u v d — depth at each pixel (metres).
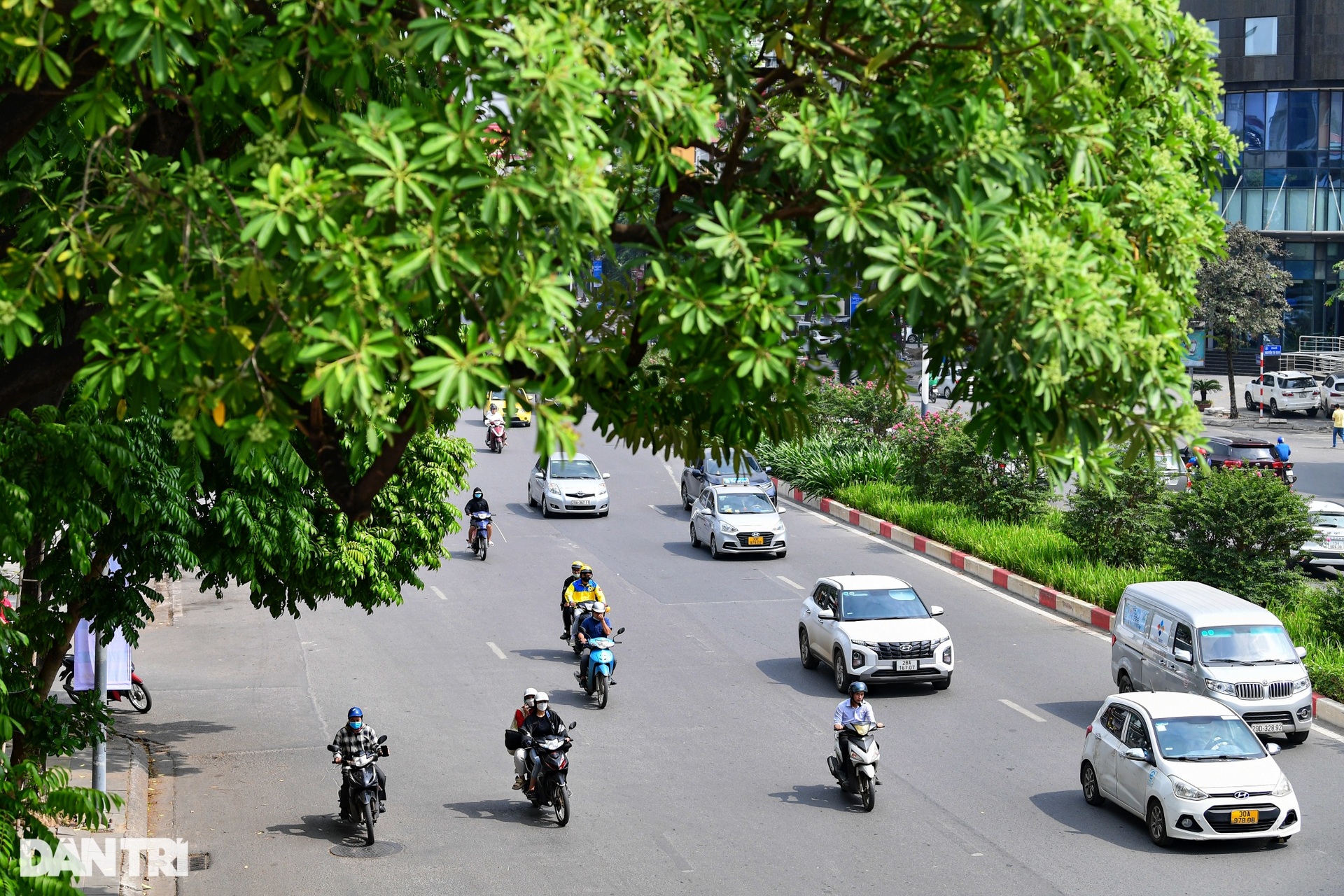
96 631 15.84
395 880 14.83
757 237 6.93
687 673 23.91
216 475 16.66
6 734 9.54
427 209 6.29
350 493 7.41
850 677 22.16
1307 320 74.38
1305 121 72.50
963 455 35.75
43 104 8.20
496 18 6.47
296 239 6.16
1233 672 19.39
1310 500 26.17
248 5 7.41
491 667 24.48
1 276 7.10
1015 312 6.50
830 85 7.57
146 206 7.09
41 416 10.91
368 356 5.93
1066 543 31.08
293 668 24.70
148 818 17.08
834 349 7.42
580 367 7.58
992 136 7.02
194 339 6.60
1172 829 15.45
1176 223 7.80
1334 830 16.19
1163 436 7.01
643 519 39.91
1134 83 8.30
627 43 6.90
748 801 17.39
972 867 15.09
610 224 6.68
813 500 41.41
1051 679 23.16
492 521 37.59
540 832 16.36
